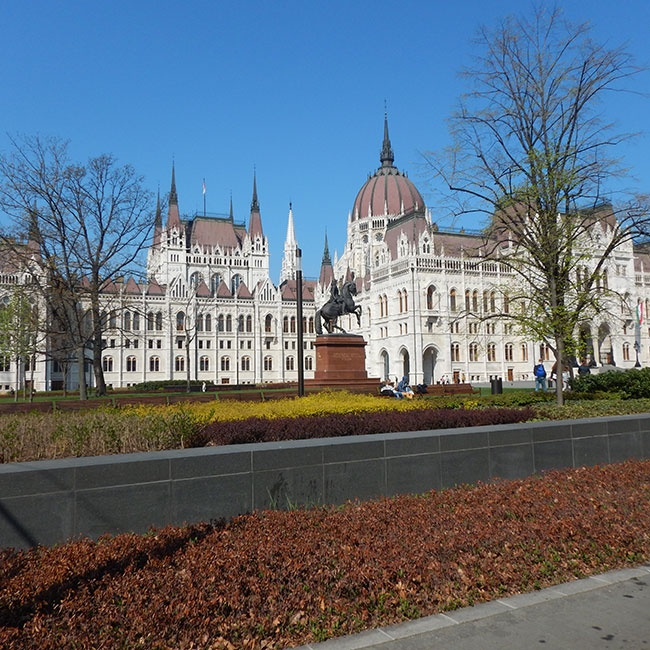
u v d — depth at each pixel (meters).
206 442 13.44
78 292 46.66
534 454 14.72
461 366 94.50
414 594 7.34
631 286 96.44
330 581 7.45
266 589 7.11
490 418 17.25
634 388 28.19
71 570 7.39
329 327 38.03
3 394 76.25
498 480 13.55
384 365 105.50
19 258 42.59
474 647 6.38
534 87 28.22
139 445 12.61
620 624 6.93
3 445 11.71
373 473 12.30
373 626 6.83
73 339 43.16
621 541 9.31
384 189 150.00
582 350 29.64
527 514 10.32
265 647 6.29
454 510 10.58
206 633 6.27
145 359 110.69
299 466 11.45
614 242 28.45
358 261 148.88
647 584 8.11
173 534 8.90
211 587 6.99
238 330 122.12
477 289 97.12
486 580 7.85
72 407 31.36
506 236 48.62
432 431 13.84
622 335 95.88
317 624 6.71
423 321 92.94
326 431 14.72
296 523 9.48
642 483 12.91
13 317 59.62
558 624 6.92
